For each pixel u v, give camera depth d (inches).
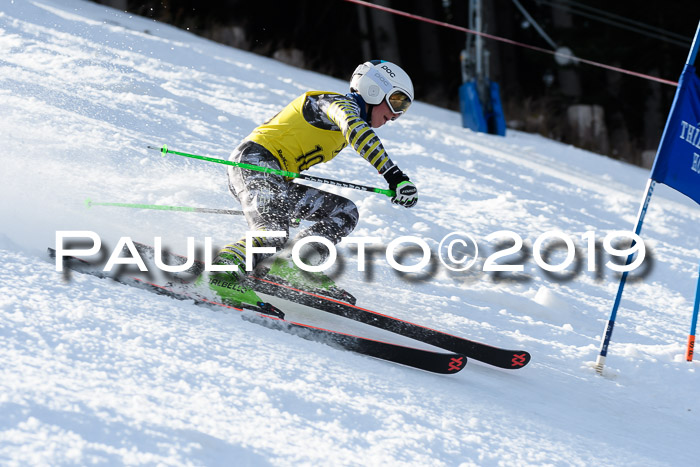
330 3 1990.7
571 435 280.5
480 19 1258.0
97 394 203.6
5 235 313.7
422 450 227.9
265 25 1852.9
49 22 943.7
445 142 936.9
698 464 285.9
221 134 654.5
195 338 262.7
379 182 660.7
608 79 1904.5
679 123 389.4
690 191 395.5
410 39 2107.5
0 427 176.4
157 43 1005.2
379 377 281.6
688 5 1911.9
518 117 1553.9
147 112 643.5
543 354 379.6
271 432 211.6
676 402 358.0
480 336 379.6
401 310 389.4
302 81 1141.7
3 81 608.1
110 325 253.1
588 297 507.2
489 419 271.9
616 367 385.1
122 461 176.2
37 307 251.1
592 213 787.4
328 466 201.3
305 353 281.9
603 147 1542.8
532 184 837.8
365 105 344.2
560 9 1847.9
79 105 597.9
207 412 211.8
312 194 358.9
